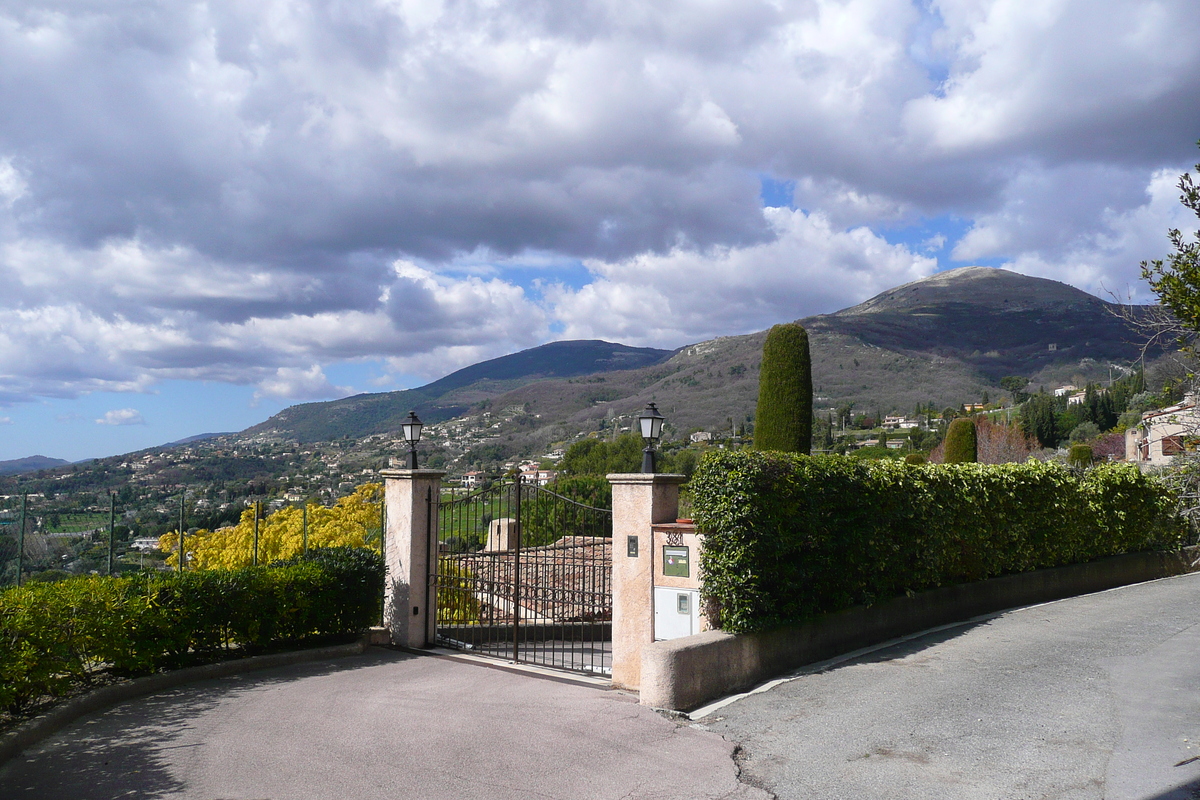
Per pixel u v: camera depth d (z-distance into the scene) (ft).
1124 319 28.53
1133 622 36.50
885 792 17.06
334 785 17.88
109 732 21.90
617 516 28.73
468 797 17.24
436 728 22.38
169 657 28.37
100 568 31.42
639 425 28.81
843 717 22.33
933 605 37.32
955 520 38.55
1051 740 20.02
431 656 33.68
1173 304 19.06
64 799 16.81
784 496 27.73
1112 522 52.08
